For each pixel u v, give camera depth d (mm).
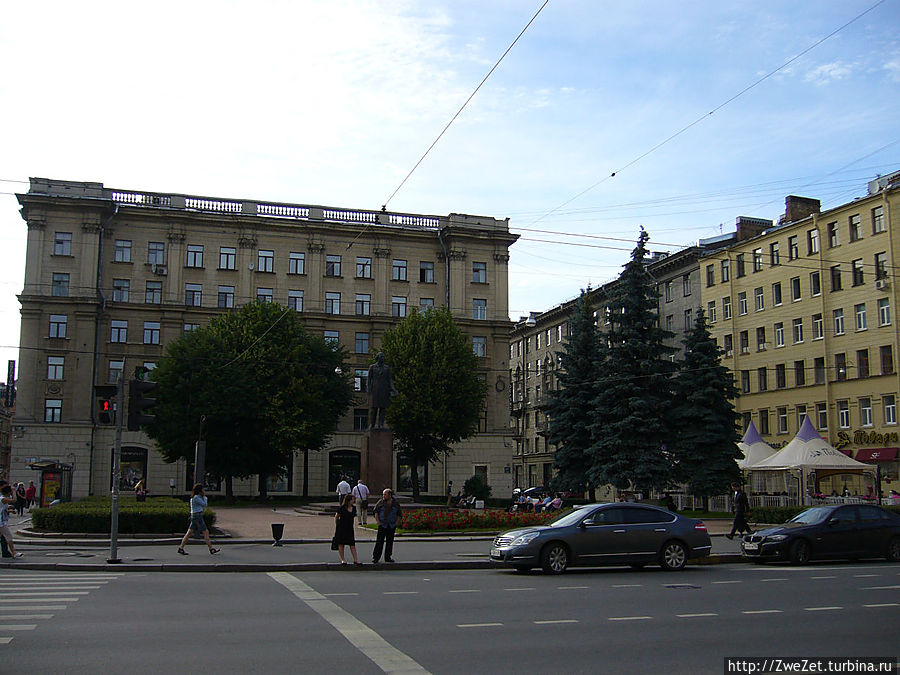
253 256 62094
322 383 54062
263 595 14633
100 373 58250
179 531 27172
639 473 42406
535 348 91250
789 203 59656
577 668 8852
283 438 51781
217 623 11516
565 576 18406
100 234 58844
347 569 19641
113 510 19641
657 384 44531
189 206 61688
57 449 56312
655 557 19438
